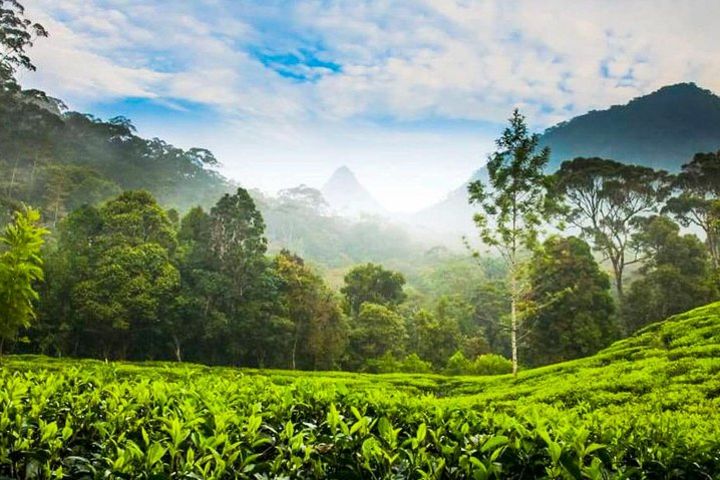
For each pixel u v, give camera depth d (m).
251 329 41.97
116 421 3.91
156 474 2.71
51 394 4.48
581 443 3.05
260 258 44.44
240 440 3.39
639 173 57.16
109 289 38.31
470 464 3.04
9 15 78.56
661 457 3.63
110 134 119.81
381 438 3.40
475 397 17.94
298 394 4.79
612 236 58.91
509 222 24.62
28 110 88.81
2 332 21.03
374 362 45.19
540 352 44.19
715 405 11.07
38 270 21.67
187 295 41.31
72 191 78.06
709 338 19.39
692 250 53.12
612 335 43.00
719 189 57.94
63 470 3.31
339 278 121.81
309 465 3.34
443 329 54.22
